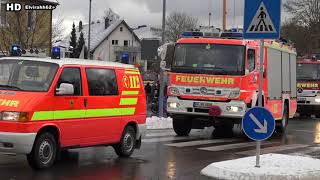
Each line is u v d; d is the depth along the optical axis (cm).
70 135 993
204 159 1166
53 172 938
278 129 1905
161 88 2116
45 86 953
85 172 955
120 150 1146
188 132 1702
